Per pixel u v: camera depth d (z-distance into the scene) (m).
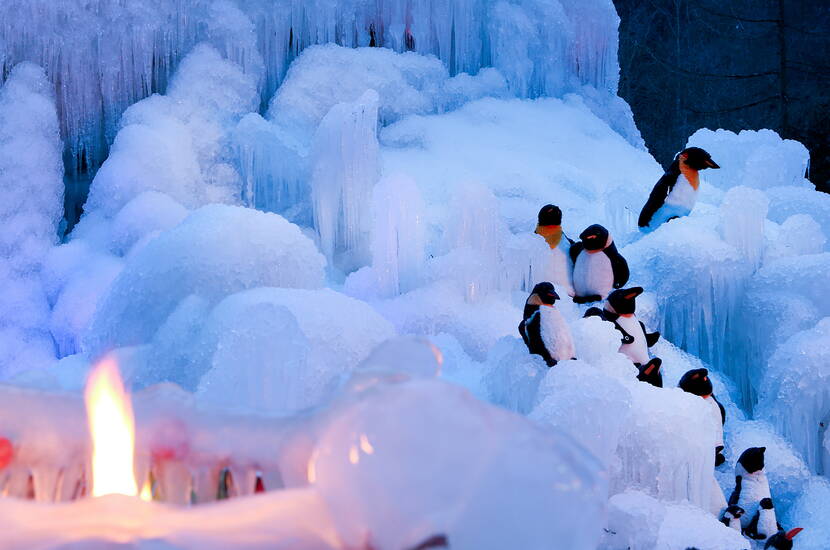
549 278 6.28
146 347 3.88
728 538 4.02
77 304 5.69
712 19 14.73
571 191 7.68
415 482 0.75
